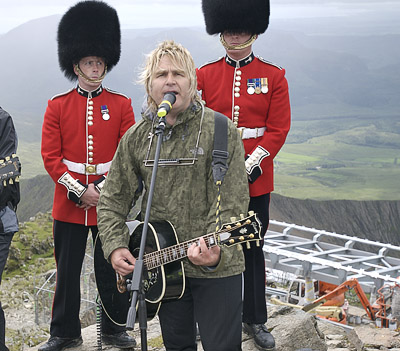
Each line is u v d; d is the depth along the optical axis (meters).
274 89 3.82
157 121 2.85
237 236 2.62
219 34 3.87
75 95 3.97
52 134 3.91
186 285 2.92
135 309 2.49
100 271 3.28
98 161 3.94
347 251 15.76
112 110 4.00
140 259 2.58
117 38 4.04
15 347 8.16
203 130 2.82
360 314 18.36
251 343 3.89
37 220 15.62
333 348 5.03
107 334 3.97
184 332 2.96
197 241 2.68
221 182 2.76
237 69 3.86
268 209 3.88
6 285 11.38
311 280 20.33
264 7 3.79
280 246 15.50
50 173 3.88
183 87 2.77
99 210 3.01
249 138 3.83
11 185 3.40
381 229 181.50
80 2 3.95
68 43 3.92
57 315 3.90
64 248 3.88
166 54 2.77
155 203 2.87
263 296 3.82
